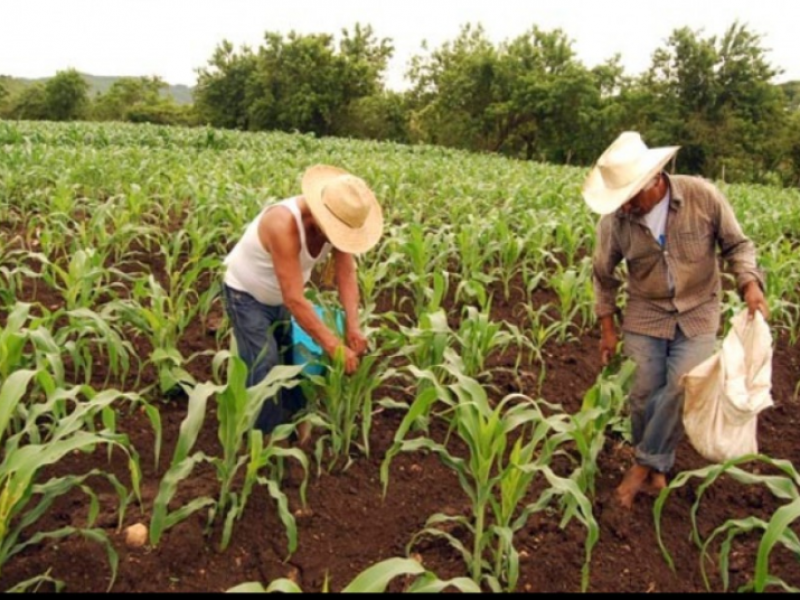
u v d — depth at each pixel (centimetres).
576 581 320
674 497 384
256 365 381
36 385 383
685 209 339
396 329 595
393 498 366
